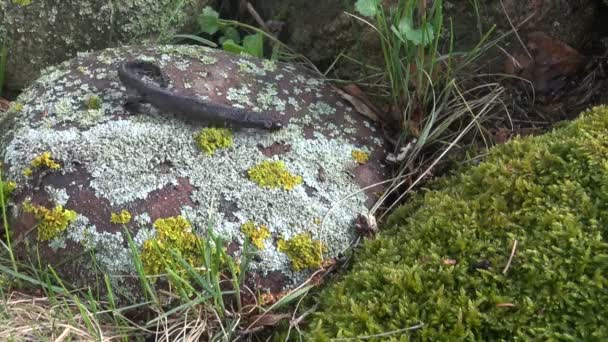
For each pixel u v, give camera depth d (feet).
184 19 1.64
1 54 1.52
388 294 0.97
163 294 1.08
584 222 0.96
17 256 1.13
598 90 1.37
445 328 0.92
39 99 1.29
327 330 0.96
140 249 1.09
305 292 1.09
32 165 1.16
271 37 1.55
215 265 1.02
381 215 1.24
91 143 1.18
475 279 0.95
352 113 1.35
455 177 1.22
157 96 1.20
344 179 1.23
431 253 1.00
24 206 1.14
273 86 1.35
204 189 1.15
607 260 0.90
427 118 1.35
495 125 1.38
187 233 1.10
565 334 0.87
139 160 1.16
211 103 1.20
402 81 1.33
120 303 1.09
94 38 1.56
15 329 1.02
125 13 1.55
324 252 1.14
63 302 1.07
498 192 1.06
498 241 0.99
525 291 0.92
